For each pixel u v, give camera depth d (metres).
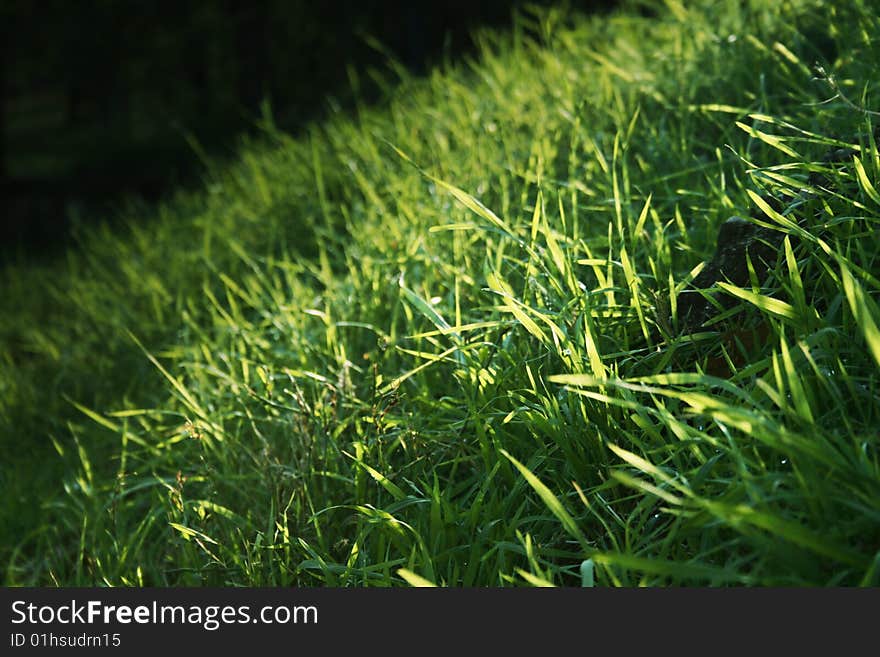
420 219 4.07
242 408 3.55
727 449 1.80
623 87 4.93
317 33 23.98
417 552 2.31
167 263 6.29
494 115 5.33
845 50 3.91
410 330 3.24
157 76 30.30
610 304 2.54
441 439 2.67
